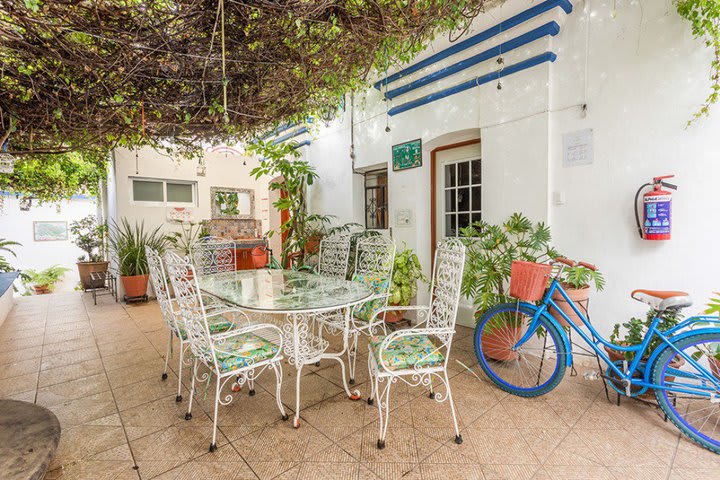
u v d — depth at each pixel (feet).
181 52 7.23
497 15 9.73
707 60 7.36
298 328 7.68
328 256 12.39
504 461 5.68
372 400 7.49
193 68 7.91
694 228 7.63
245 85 8.86
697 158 7.54
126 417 7.06
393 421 6.83
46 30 6.02
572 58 9.09
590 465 5.57
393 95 13.17
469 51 10.77
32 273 31.30
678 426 6.29
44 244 34.17
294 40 7.61
